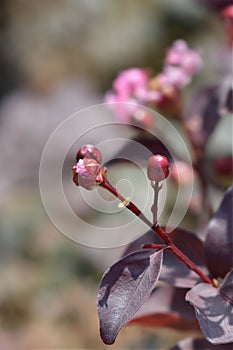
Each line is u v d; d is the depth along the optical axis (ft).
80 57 6.42
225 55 2.95
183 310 1.73
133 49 6.03
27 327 3.91
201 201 2.02
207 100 2.05
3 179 5.33
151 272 1.51
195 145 2.02
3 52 6.82
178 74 2.01
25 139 5.68
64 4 6.82
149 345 2.98
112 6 6.46
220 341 1.51
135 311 1.50
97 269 4.00
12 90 6.55
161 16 5.91
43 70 6.54
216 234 1.65
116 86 2.01
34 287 4.04
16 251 4.25
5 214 4.50
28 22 6.91
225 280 1.58
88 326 3.81
